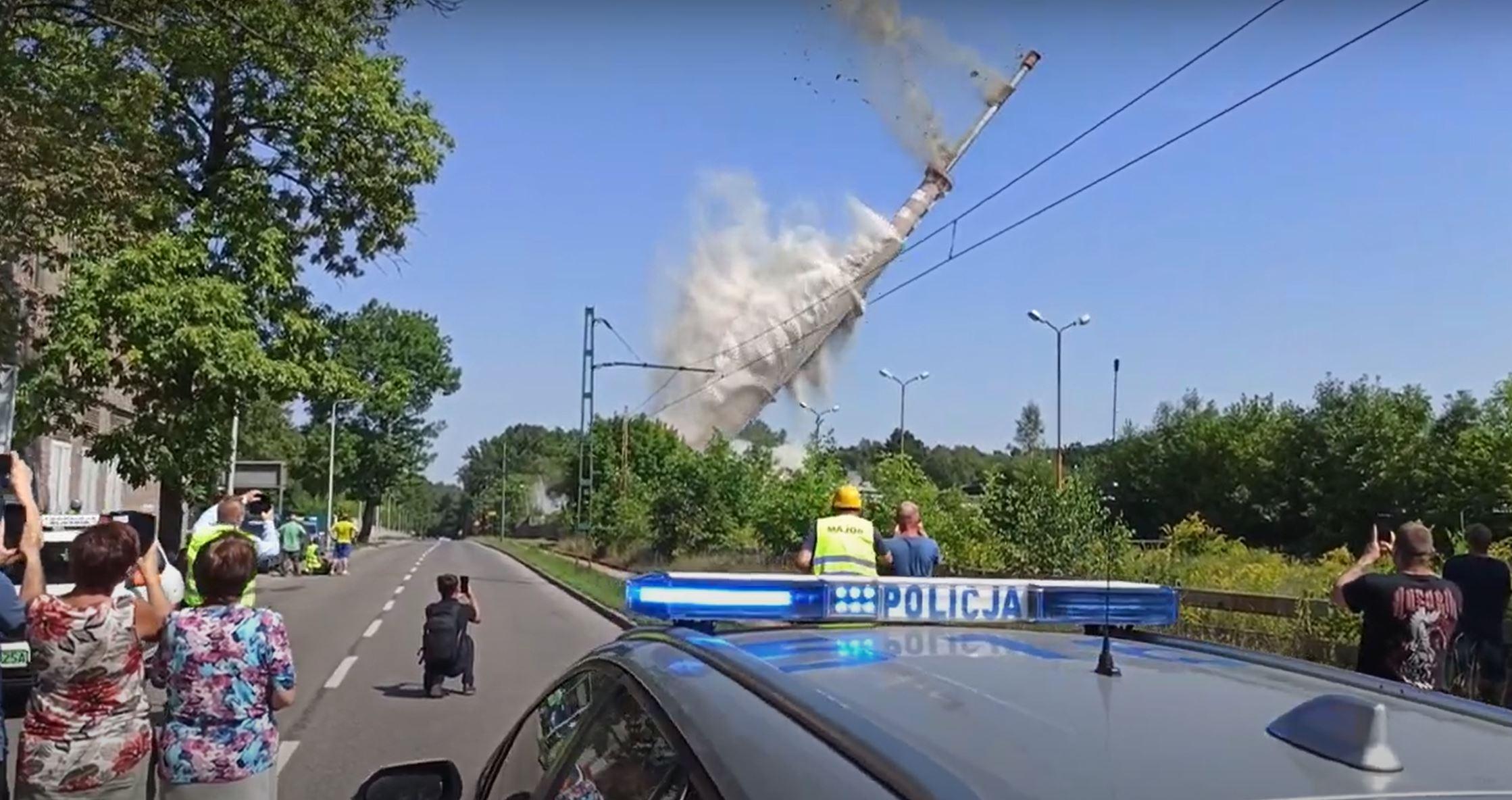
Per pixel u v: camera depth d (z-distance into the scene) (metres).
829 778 1.89
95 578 5.14
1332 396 50.28
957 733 2.03
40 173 13.92
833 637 3.01
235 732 5.02
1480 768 1.86
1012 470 25.23
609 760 2.80
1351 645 11.58
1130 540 20.58
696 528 39.56
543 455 151.38
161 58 15.95
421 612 23.70
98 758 5.06
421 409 87.56
